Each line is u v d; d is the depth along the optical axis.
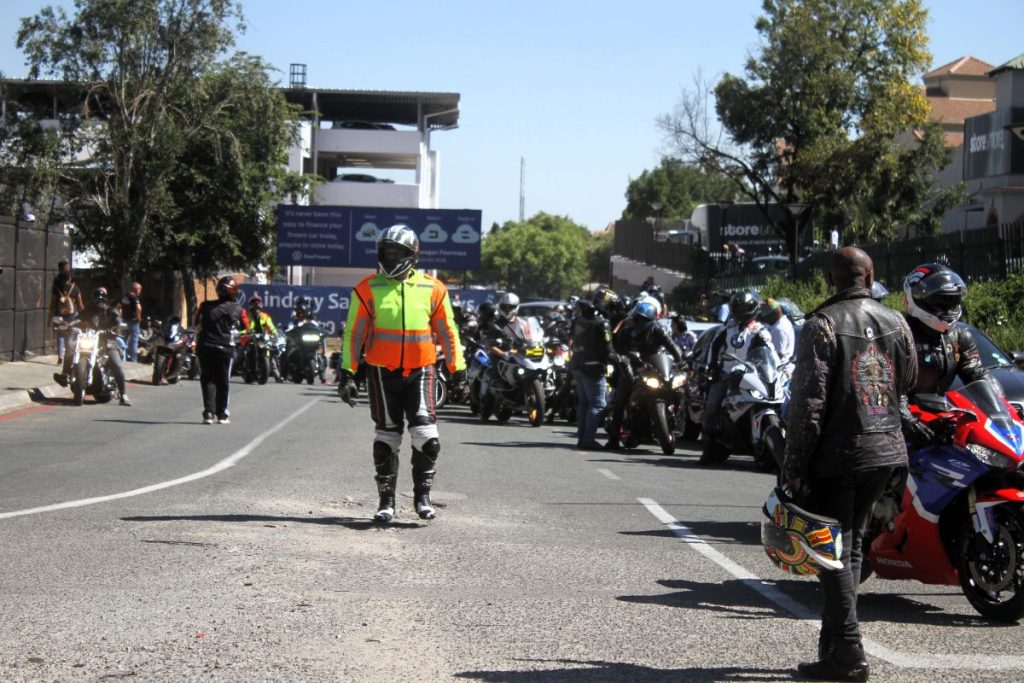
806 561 6.20
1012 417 7.92
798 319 23.72
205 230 57.00
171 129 53.00
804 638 7.10
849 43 56.41
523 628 7.17
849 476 6.18
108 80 53.03
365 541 9.77
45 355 33.44
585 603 7.88
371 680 6.04
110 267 54.09
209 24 52.53
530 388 23.36
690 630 7.25
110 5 51.28
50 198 53.47
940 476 7.81
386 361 10.51
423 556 9.25
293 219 60.97
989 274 29.56
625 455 18.27
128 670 6.11
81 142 53.81
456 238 63.09
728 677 6.23
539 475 14.89
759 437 15.42
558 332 29.55
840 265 6.42
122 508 11.03
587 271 181.12
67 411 22.88
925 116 56.50
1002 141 55.34
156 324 41.34
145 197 53.22
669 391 18.48
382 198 89.31
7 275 30.55
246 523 10.37
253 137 57.28
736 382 15.95
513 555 9.41
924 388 8.47
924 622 7.69
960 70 96.88
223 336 20.70
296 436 18.72
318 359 36.69
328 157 95.75
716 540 10.45
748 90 56.47
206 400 20.81
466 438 20.08
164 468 14.29
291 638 6.79
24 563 8.55
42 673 6.02
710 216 66.94
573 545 9.95
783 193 59.88
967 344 8.50
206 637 6.76
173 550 9.12
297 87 87.81
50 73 52.50
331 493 12.36
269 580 8.23
